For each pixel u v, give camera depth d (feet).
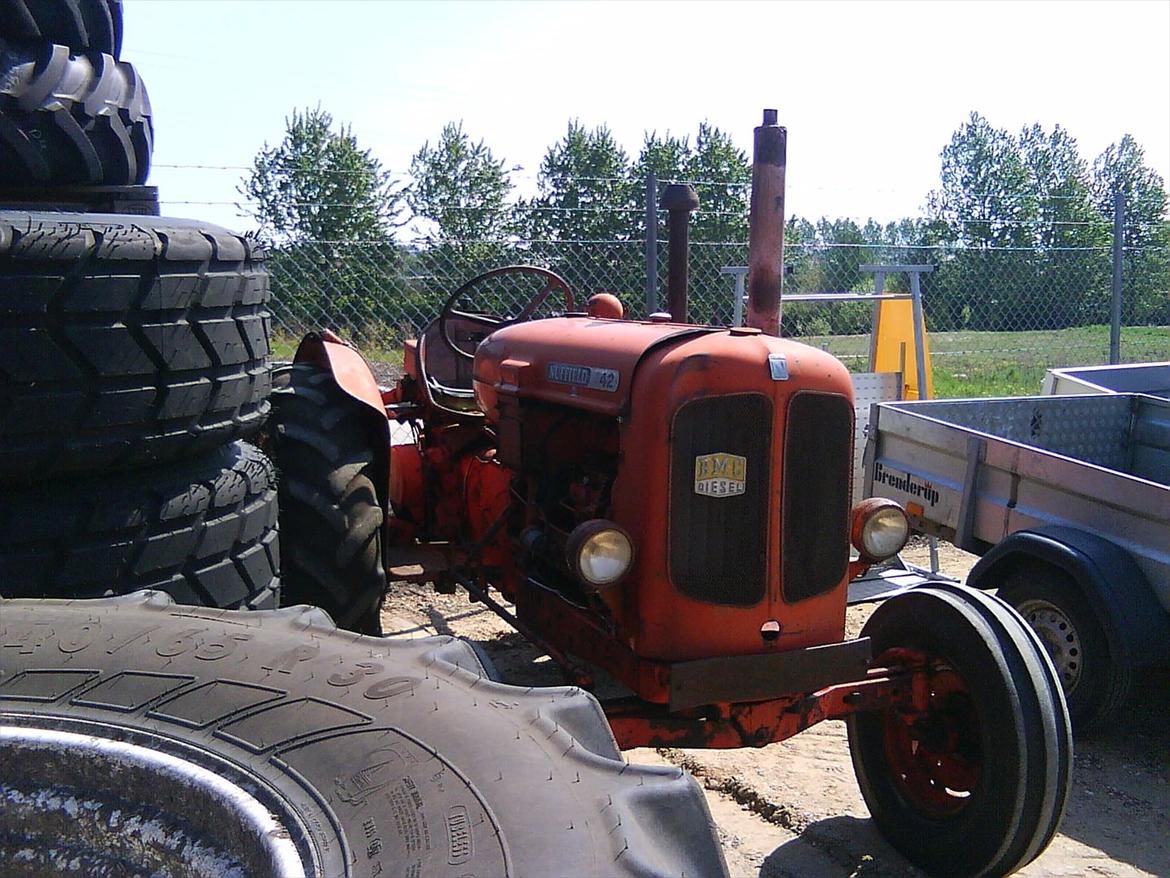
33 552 7.65
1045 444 18.79
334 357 12.85
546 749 4.29
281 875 3.63
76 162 9.78
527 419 11.25
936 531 16.14
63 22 9.84
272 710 4.58
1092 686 12.99
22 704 4.72
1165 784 12.41
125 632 5.34
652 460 9.29
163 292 7.92
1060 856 10.71
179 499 8.34
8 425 7.38
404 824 3.81
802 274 40.40
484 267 24.82
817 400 9.53
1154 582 12.82
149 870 4.25
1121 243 27.58
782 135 12.50
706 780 11.94
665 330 10.25
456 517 13.82
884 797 10.38
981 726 9.29
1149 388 22.12
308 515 11.39
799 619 9.70
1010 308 37.76
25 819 4.45
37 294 7.32
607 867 3.55
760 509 9.44
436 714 4.48
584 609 10.50
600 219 26.11
